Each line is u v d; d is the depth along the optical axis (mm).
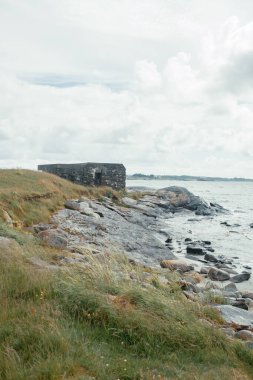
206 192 163125
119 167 59188
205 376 7773
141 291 11109
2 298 10102
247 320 13258
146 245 29172
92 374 7016
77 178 56875
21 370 6770
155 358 8531
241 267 26359
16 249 15469
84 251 19172
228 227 47000
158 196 64312
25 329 8297
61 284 11094
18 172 40625
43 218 29312
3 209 26422
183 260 27234
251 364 9180
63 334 8102
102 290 11359
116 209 43562
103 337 8977
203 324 10312
